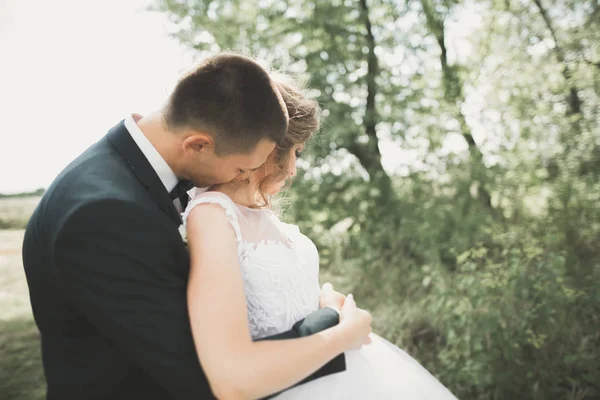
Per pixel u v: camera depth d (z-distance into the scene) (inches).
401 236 194.9
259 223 48.0
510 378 98.5
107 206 35.7
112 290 35.1
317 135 213.5
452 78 225.9
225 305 36.8
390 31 245.9
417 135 229.8
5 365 132.9
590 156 164.1
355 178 230.4
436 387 52.4
